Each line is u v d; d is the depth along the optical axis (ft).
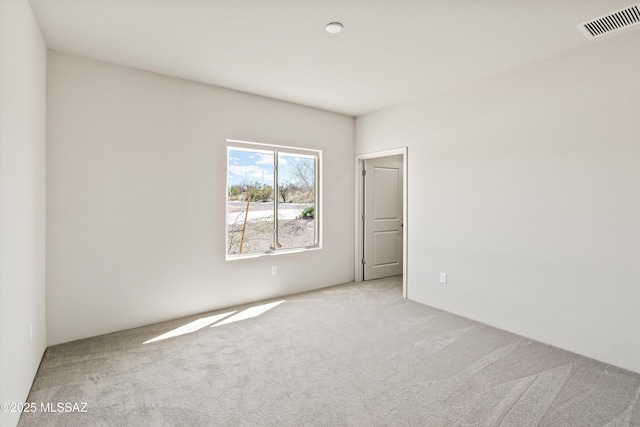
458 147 12.26
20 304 6.43
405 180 14.26
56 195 9.48
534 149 10.10
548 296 9.81
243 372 8.11
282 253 14.49
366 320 11.66
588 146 8.96
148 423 6.23
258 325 11.14
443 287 12.81
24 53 6.75
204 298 12.34
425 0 7.09
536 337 10.07
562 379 7.83
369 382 7.68
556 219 9.61
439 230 12.94
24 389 6.72
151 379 7.77
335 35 8.64
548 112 9.77
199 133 12.06
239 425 6.20
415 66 10.52
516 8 7.34
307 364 8.51
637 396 7.14
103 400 6.94
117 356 8.89
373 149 15.89
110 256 10.41
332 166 16.10
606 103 8.63
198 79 11.75
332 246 16.26
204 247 12.28
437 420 6.35
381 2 7.18
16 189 6.16
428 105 13.34
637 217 8.16
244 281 13.37
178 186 11.66
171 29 8.37
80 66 9.84
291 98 13.84
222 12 7.59
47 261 9.37
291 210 15.11
